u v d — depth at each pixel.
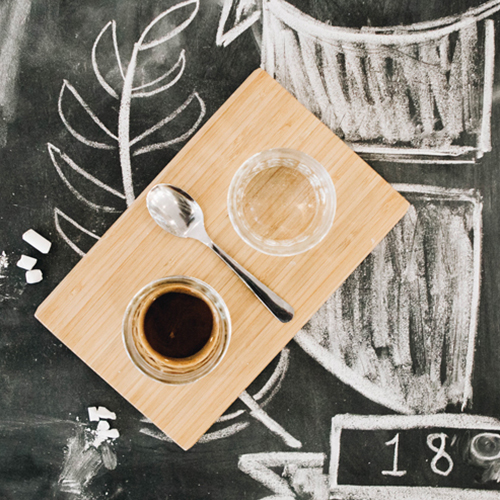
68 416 0.78
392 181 0.78
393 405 0.79
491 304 0.78
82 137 0.78
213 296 0.71
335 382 0.78
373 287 0.78
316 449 0.79
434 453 0.79
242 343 0.72
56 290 0.72
